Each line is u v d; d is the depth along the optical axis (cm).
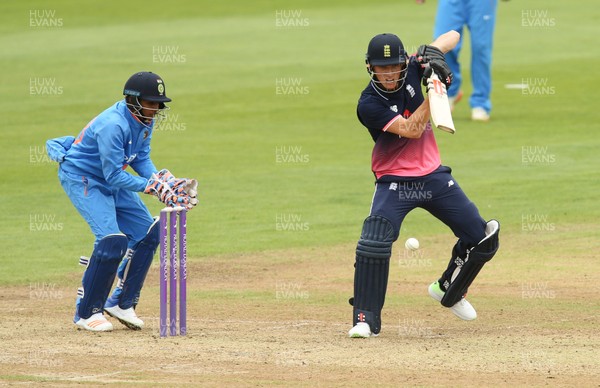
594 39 11131
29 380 2447
